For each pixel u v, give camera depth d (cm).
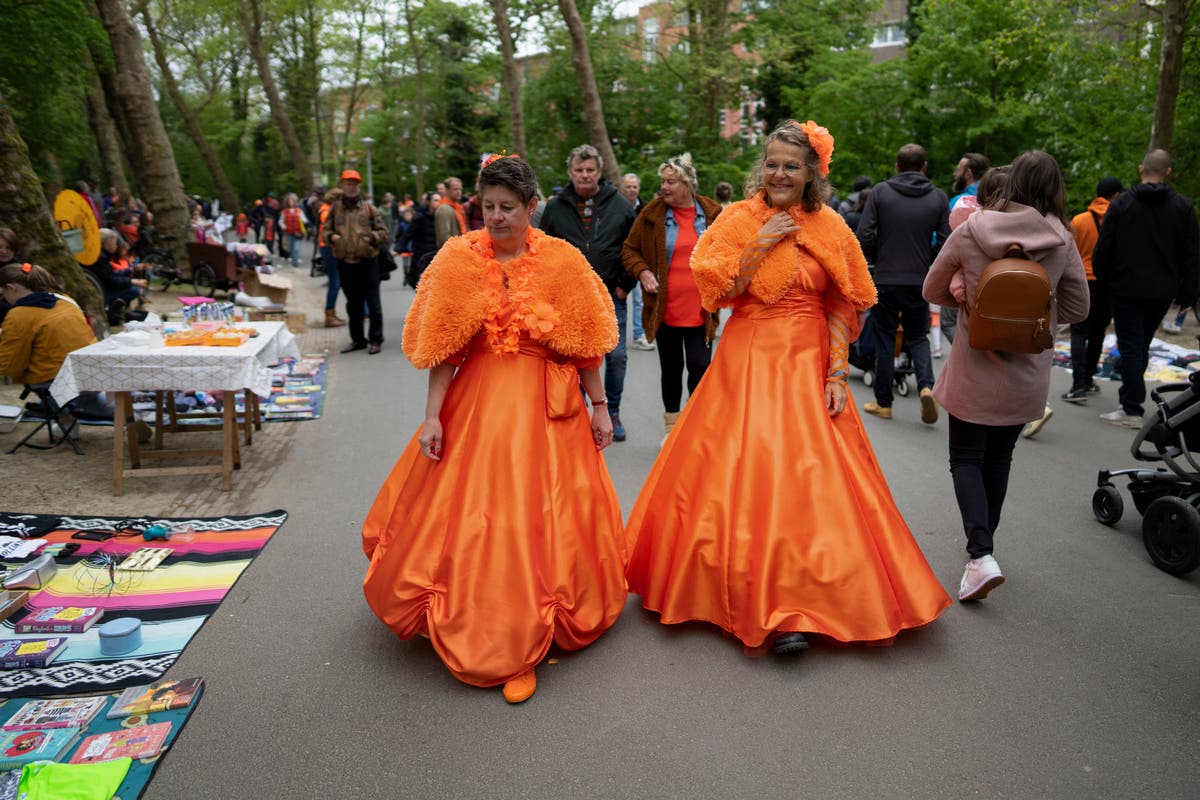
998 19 1839
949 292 375
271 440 623
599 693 295
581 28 1667
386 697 294
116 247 1020
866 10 2548
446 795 245
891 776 253
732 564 315
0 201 745
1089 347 728
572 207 588
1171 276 627
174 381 493
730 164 2542
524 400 306
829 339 350
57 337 567
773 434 325
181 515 470
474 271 304
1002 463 379
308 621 348
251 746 267
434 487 306
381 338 979
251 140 5531
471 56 4003
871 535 322
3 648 318
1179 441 423
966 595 359
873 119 2155
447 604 291
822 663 313
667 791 247
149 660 316
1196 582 389
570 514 307
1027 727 277
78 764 254
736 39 2514
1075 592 378
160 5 3203
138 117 1540
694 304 557
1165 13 955
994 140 1984
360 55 4016
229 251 1333
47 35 1377
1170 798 245
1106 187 742
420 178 3466
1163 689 300
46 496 495
